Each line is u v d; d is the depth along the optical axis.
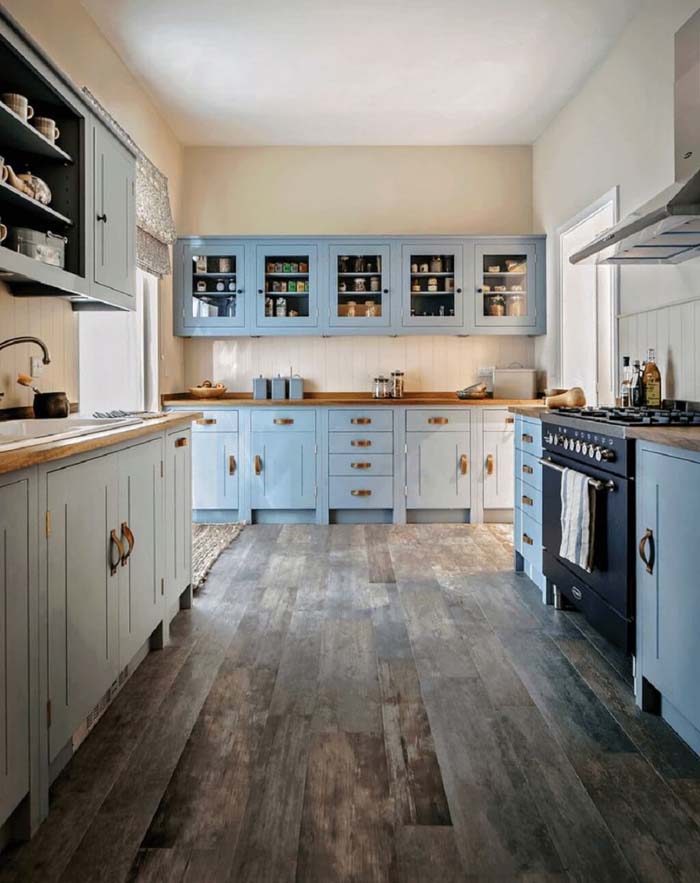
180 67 3.94
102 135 2.69
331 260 5.00
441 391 5.36
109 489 1.95
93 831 1.48
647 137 3.29
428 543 4.27
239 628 2.75
